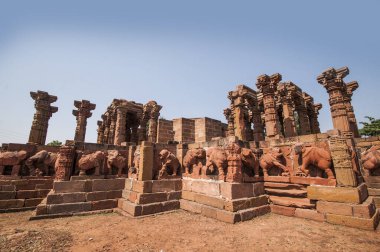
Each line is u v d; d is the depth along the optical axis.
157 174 8.68
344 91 13.91
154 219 6.91
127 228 5.97
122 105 19.22
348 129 10.66
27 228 6.01
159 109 20.08
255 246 4.54
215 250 4.36
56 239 5.05
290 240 4.86
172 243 4.79
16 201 8.71
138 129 20.39
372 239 4.79
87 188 8.27
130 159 9.59
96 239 5.09
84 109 17.88
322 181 6.62
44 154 9.75
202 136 19.52
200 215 7.31
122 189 9.11
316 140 7.08
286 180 7.55
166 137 19.42
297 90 16.42
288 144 7.88
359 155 7.96
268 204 7.76
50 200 7.44
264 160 8.26
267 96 12.31
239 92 15.28
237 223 6.22
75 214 7.50
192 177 8.68
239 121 14.84
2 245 4.63
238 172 7.21
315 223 6.15
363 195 6.35
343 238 4.91
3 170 9.04
